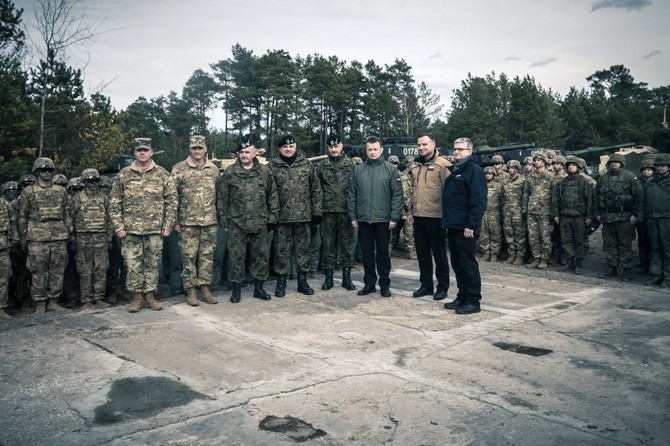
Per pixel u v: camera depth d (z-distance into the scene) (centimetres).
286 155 689
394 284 793
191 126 6719
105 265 719
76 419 347
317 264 851
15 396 387
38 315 632
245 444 310
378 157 682
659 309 641
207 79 6619
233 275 674
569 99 5356
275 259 705
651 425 335
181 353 476
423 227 689
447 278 690
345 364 443
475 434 321
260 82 5169
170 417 346
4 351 488
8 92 1560
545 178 999
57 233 682
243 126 5881
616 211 877
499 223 1084
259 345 496
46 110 1720
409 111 5369
